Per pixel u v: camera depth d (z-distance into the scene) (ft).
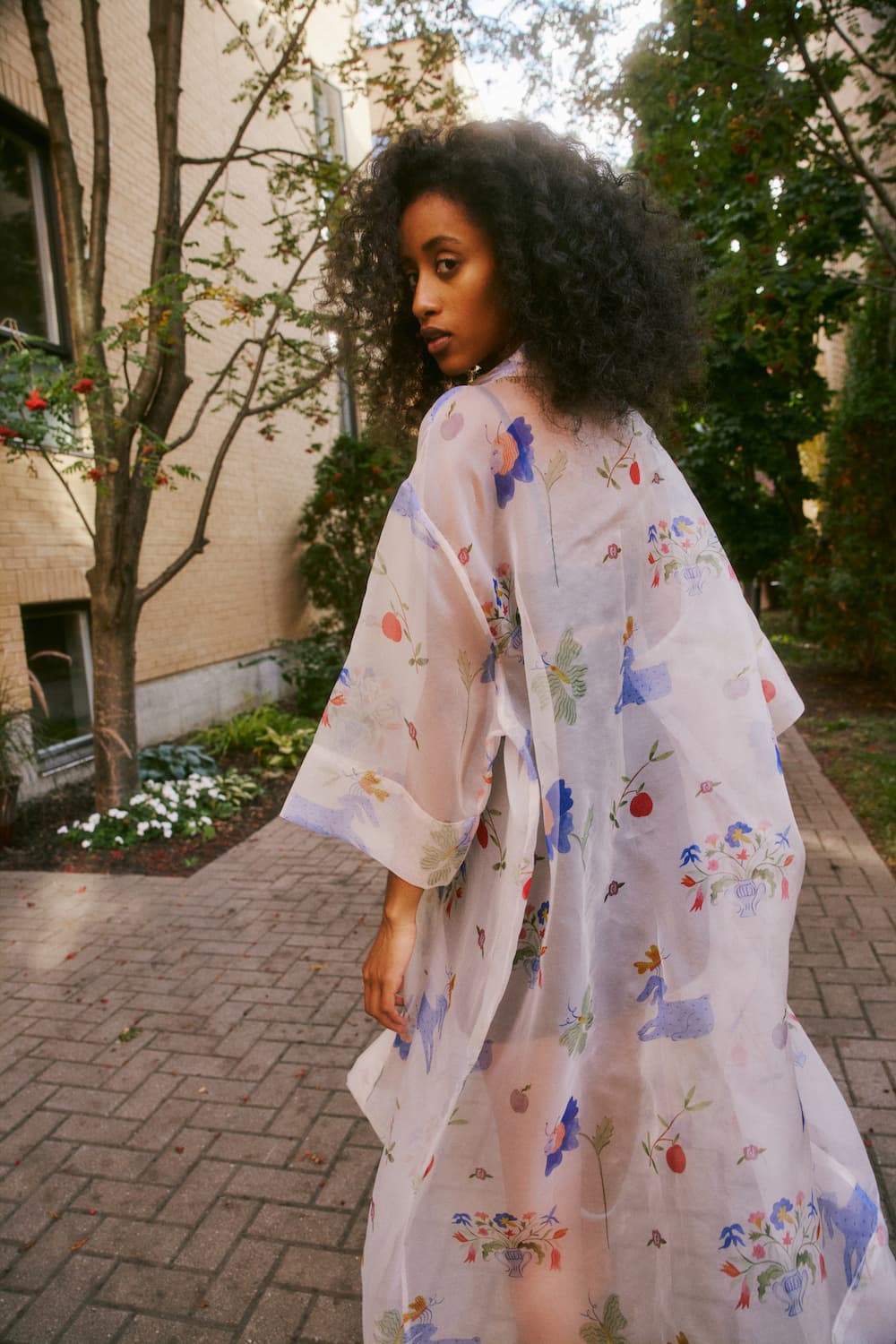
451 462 3.55
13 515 18.52
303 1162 7.22
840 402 28.96
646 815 3.92
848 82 30.32
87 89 20.67
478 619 3.52
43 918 12.75
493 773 3.73
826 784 18.12
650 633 3.93
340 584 31.04
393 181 3.76
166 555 24.30
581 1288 3.97
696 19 14.74
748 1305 3.72
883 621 27.58
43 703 18.17
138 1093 8.28
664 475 3.98
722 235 18.45
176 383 16.52
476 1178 3.87
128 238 22.24
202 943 11.67
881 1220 4.37
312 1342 5.49
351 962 10.89
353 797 3.73
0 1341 5.60
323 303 4.44
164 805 17.01
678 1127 3.88
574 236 3.52
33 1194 6.96
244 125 17.10
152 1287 5.99
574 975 3.65
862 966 10.05
